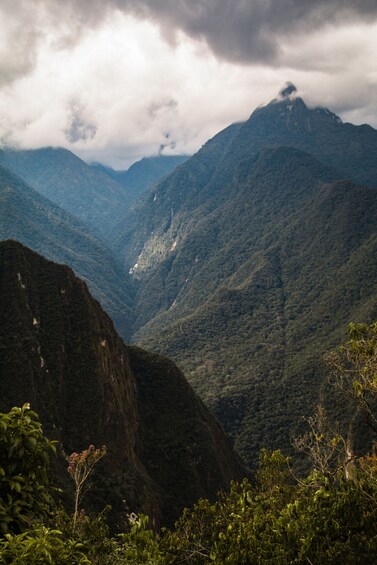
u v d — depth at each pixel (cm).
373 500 952
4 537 883
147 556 975
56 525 1077
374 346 1160
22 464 955
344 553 884
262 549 913
